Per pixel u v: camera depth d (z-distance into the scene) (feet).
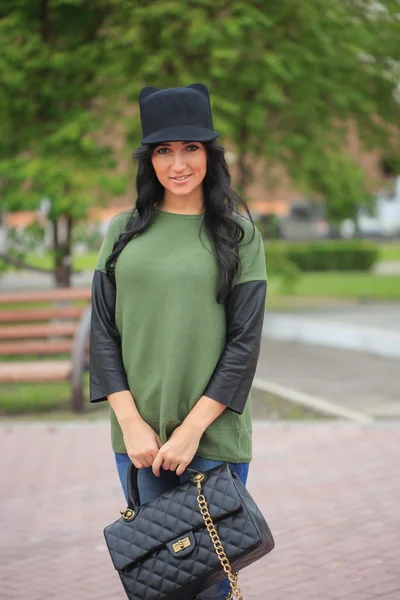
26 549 17.21
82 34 43.57
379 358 41.24
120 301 10.11
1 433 27.32
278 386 34.30
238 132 48.85
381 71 51.11
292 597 14.39
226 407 9.84
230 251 9.87
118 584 15.28
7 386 36.35
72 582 15.43
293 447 24.77
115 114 43.86
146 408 9.96
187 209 10.20
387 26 50.24
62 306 43.70
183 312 9.81
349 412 29.60
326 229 166.91
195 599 10.10
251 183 54.75
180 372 9.82
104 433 27.09
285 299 70.28
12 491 21.25
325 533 17.54
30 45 41.37
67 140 42.29
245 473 10.39
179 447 9.63
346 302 67.00
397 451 24.04
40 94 43.98
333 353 43.24
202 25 41.11
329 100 50.60
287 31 45.80
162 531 9.48
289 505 19.44
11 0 42.96
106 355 10.09
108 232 10.44
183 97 9.94
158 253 9.96
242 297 9.95
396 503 19.42
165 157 10.01
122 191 41.04
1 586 15.30
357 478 21.49
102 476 22.35
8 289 87.25
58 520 18.95
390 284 84.07
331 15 44.68
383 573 15.34
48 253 46.06
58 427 27.89
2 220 54.03
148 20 42.19
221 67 43.45
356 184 53.16
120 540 9.56
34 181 42.24
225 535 9.38
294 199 160.66
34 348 31.37
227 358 9.83
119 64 41.75
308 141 50.83
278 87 45.73
